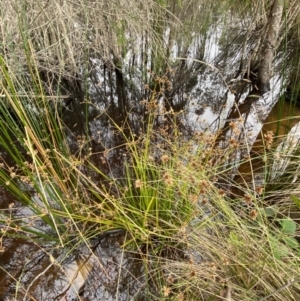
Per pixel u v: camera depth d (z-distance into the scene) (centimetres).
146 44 268
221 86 296
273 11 256
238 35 328
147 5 245
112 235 173
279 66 305
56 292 154
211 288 129
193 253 151
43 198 151
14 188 173
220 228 150
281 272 122
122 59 278
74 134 249
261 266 122
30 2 212
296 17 284
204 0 278
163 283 148
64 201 168
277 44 276
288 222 135
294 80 275
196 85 297
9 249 168
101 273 161
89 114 268
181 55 283
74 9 232
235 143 162
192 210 147
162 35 269
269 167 186
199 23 289
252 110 271
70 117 264
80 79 267
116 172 211
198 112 269
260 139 228
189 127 249
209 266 131
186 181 146
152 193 160
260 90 293
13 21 209
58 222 169
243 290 120
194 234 143
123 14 239
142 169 165
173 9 268
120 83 294
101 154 226
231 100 283
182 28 273
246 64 293
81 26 247
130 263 164
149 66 281
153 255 159
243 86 297
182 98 284
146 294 149
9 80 157
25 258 165
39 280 158
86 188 192
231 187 187
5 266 162
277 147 201
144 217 150
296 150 186
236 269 130
